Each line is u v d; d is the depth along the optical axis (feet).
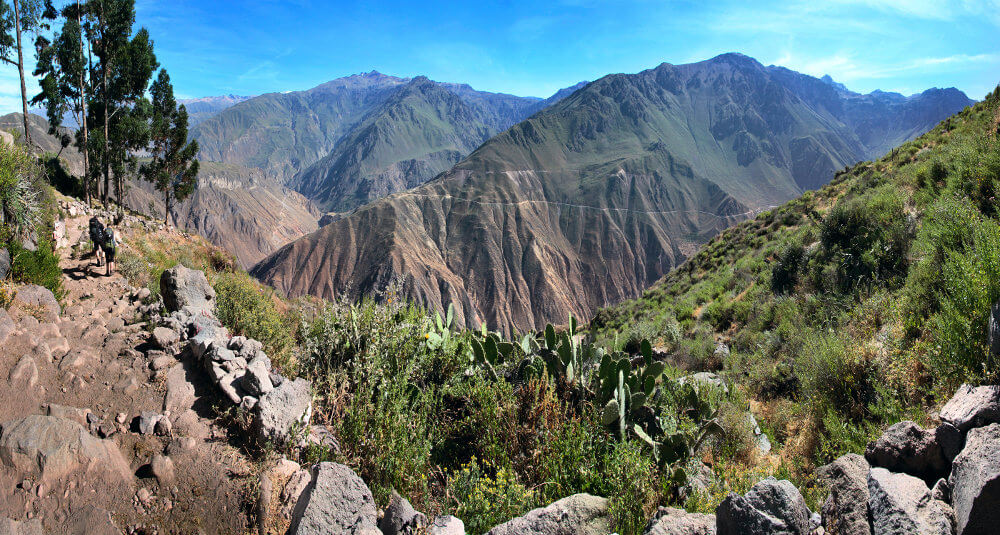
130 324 20.57
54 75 102.32
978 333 14.66
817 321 35.83
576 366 19.57
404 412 15.70
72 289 30.04
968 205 25.08
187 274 23.63
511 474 13.82
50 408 12.48
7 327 14.71
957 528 9.50
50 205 46.09
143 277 38.78
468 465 15.29
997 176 28.17
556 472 13.89
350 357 19.11
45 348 14.85
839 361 22.75
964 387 12.81
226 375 15.08
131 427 13.03
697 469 15.78
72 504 10.11
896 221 38.27
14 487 9.78
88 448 10.80
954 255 17.74
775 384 29.91
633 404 17.43
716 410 21.24
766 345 38.32
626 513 12.14
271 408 13.56
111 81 109.81
